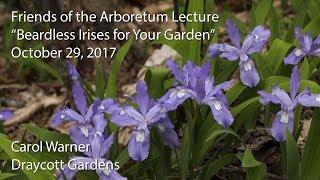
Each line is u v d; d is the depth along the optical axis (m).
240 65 1.14
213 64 1.22
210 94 1.06
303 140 1.25
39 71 1.62
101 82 1.24
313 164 1.07
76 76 1.14
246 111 1.17
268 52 1.29
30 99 1.59
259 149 1.22
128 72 1.62
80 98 1.06
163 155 1.06
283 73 1.28
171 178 1.14
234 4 1.91
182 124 1.27
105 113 1.11
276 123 1.07
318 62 1.30
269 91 1.16
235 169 1.18
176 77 1.07
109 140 1.01
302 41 1.22
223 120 1.05
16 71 1.69
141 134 1.02
